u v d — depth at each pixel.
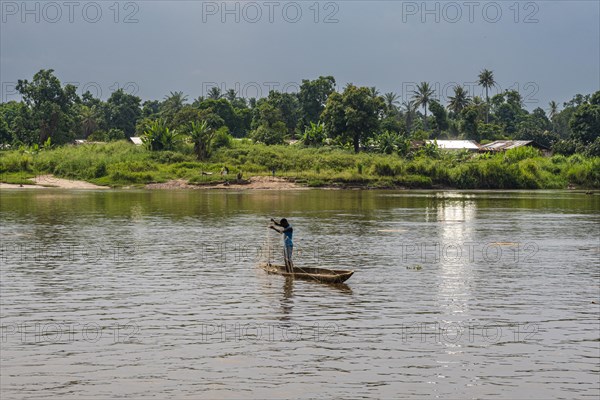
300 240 40.00
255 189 101.31
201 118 163.00
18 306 22.12
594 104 162.88
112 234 41.84
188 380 15.43
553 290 25.25
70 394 14.59
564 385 15.34
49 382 15.26
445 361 16.83
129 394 14.62
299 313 21.34
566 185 123.75
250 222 49.78
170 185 103.44
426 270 29.64
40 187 101.62
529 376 15.88
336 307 22.19
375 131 141.12
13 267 29.72
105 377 15.59
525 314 21.45
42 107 158.88
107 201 71.88
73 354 17.14
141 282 26.28
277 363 16.58
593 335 19.11
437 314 21.36
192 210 60.69
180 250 35.16
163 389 14.90
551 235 43.50
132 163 113.19
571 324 20.27
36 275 27.72
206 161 119.69
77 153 121.00
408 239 40.72
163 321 20.28
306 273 27.14
